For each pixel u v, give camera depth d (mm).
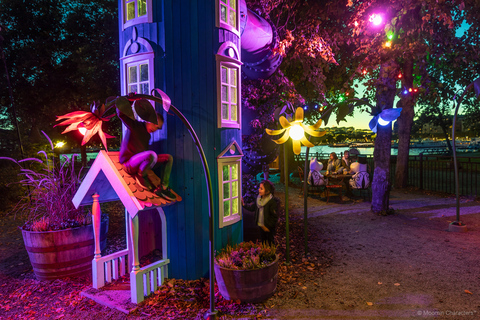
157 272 4719
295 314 3838
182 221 4879
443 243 6352
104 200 5082
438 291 4363
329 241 6758
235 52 5383
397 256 5766
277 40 7387
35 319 3939
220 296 4355
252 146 8148
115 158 4406
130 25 5043
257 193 7836
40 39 14336
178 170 4867
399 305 4008
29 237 4969
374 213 8977
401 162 13352
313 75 9906
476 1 8289
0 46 10227
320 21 9484
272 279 4238
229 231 5289
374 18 8023
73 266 5188
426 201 10508
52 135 18141
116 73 15883
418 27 8328
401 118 13227
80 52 14914
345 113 5008
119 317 3887
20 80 14461
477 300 4070
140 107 3365
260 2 8047
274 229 5484
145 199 4180
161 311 3959
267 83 8344
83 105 16656
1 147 11727
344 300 4188
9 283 5090
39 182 5793
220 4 5102
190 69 4848
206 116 4941
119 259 5723
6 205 10078
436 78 12500
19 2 13906
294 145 4410
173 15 4789
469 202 10078
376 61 8484
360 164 11195
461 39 9172
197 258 4898
